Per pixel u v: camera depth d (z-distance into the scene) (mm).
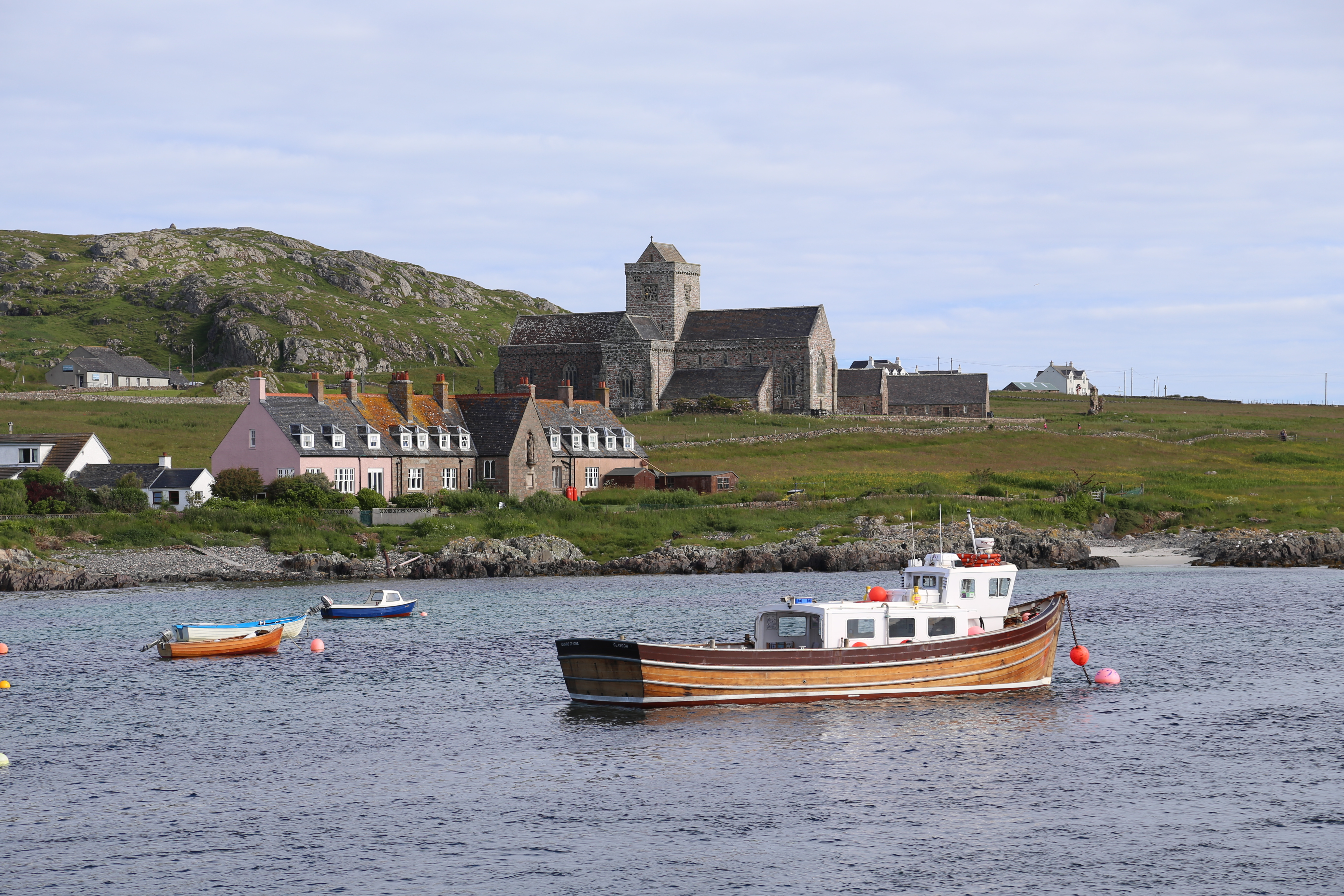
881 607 64938
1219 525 150000
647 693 62156
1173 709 62969
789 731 58844
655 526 142625
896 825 45938
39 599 105438
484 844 44188
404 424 150625
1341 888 39969
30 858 43031
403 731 59625
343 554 125062
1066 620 92188
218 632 78562
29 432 197250
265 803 48844
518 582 119312
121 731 59781
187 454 183625
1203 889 40000
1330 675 71125
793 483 170500
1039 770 52406
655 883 40656
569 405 169875
